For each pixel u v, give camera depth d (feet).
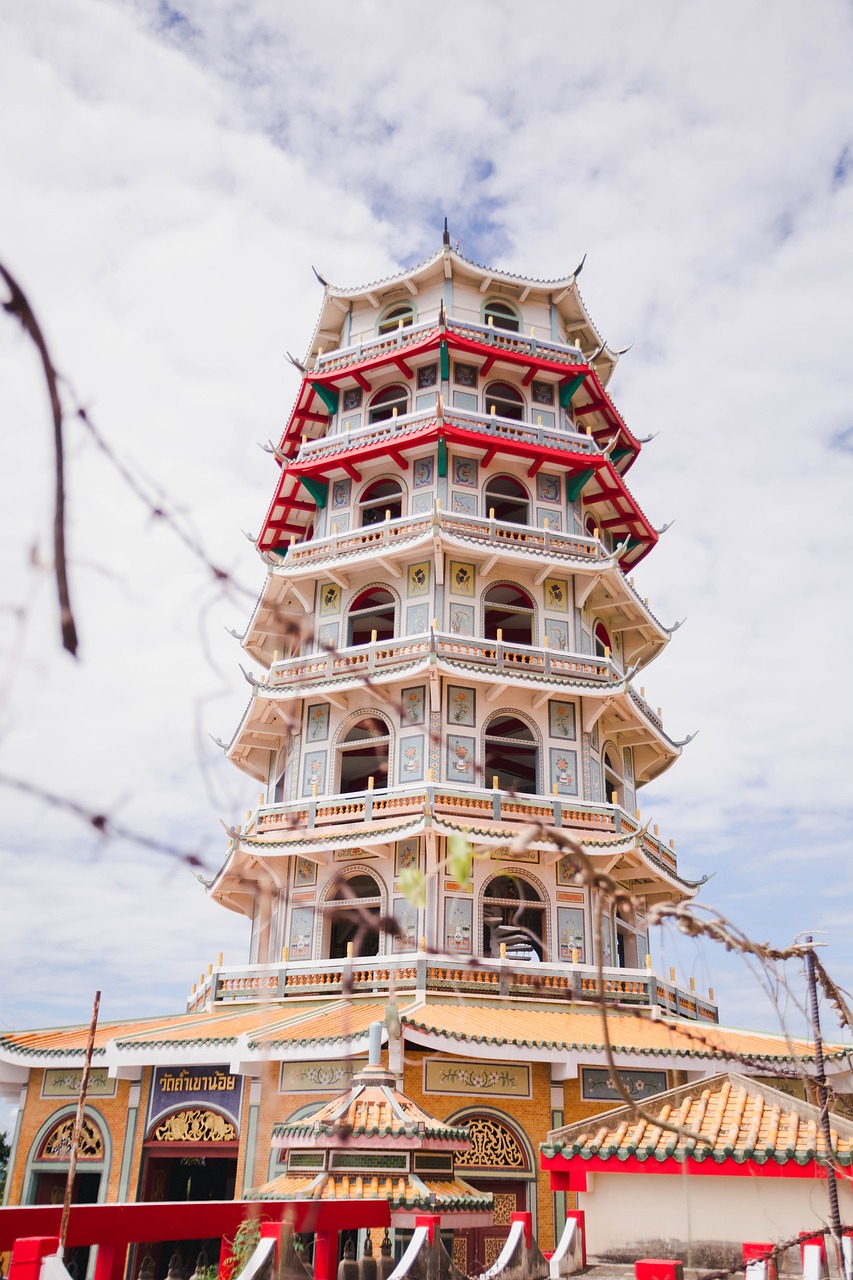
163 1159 81.92
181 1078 79.92
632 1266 45.11
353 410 122.62
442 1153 49.83
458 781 97.50
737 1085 50.26
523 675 101.19
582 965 91.45
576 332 132.98
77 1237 28.50
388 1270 40.60
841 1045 70.23
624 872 101.76
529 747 102.42
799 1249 41.60
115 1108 81.25
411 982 84.23
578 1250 46.06
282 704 106.01
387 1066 71.26
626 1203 46.55
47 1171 81.97
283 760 114.01
